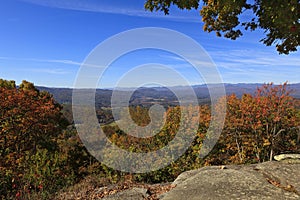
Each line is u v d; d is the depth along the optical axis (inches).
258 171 165.9
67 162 321.4
